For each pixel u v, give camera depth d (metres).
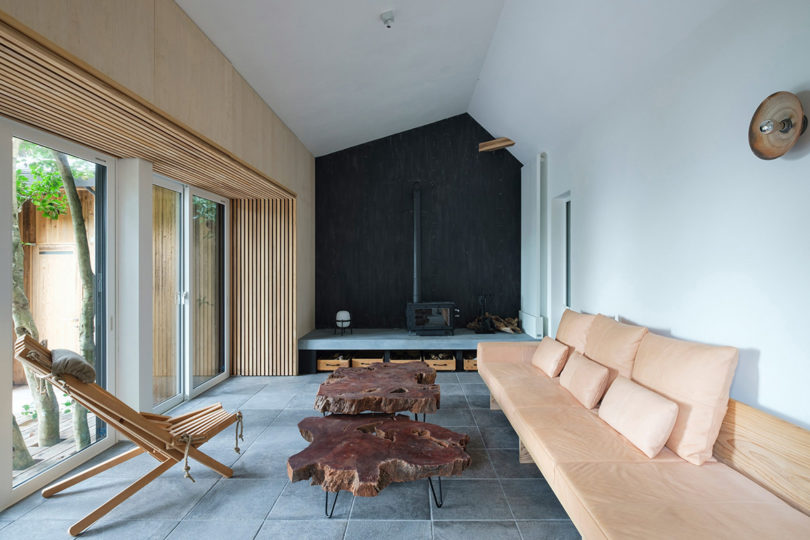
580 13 2.84
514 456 2.80
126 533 2.00
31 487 2.30
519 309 5.93
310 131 4.94
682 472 1.81
